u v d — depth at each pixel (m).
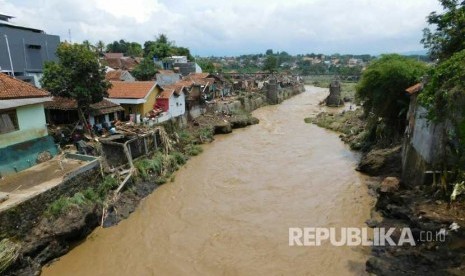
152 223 19.84
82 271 15.55
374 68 30.42
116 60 60.94
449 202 15.73
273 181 26.02
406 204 17.59
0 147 18.94
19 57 31.38
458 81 12.98
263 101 72.19
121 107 31.48
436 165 17.28
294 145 37.03
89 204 18.53
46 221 16.34
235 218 20.27
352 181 25.47
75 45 25.44
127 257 16.61
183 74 72.69
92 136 26.41
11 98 19.22
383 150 27.72
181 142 34.75
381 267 14.02
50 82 24.77
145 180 24.81
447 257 12.81
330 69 185.00
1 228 14.52
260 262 15.95
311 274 14.93
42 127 21.78
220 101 54.50
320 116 54.03
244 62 191.38
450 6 18.36
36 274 14.77
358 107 56.38
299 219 19.88
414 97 22.56
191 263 16.05
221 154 33.75
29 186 17.58
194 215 20.77
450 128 15.90
